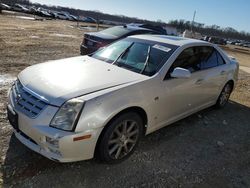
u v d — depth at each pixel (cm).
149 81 374
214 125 523
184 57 446
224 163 395
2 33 1520
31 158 345
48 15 5222
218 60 549
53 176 318
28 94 327
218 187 339
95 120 308
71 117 299
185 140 446
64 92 315
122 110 336
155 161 374
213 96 549
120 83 351
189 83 445
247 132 514
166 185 329
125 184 321
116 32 966
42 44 1280
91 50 893
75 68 390
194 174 358
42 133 299
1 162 331
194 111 502
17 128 330
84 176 324
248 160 413
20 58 910
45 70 375
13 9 5506
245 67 1570
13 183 299
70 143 298
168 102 409
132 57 437
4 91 561
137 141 376
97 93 320
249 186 350
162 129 473
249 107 664
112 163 352
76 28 2944
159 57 422
